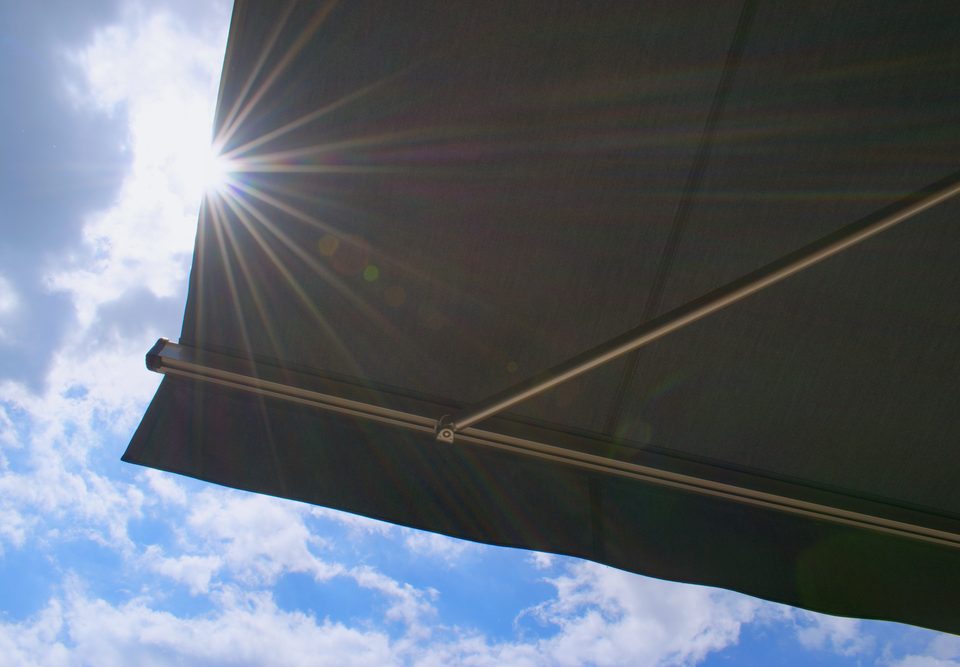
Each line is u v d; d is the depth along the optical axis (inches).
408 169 52.4
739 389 58.5
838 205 53.6
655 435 59.6
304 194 52.8
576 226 54.4
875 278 55.6
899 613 56.2
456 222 54.2
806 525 60.9
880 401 58.7
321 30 49.5
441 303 56.2
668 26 49.8
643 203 53.7
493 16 49.7
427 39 49.9
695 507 60.5
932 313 56.3
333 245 54.1
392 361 57.6
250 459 54.2
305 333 56.3
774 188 53.3
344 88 50.5
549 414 58.9
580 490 59.0
